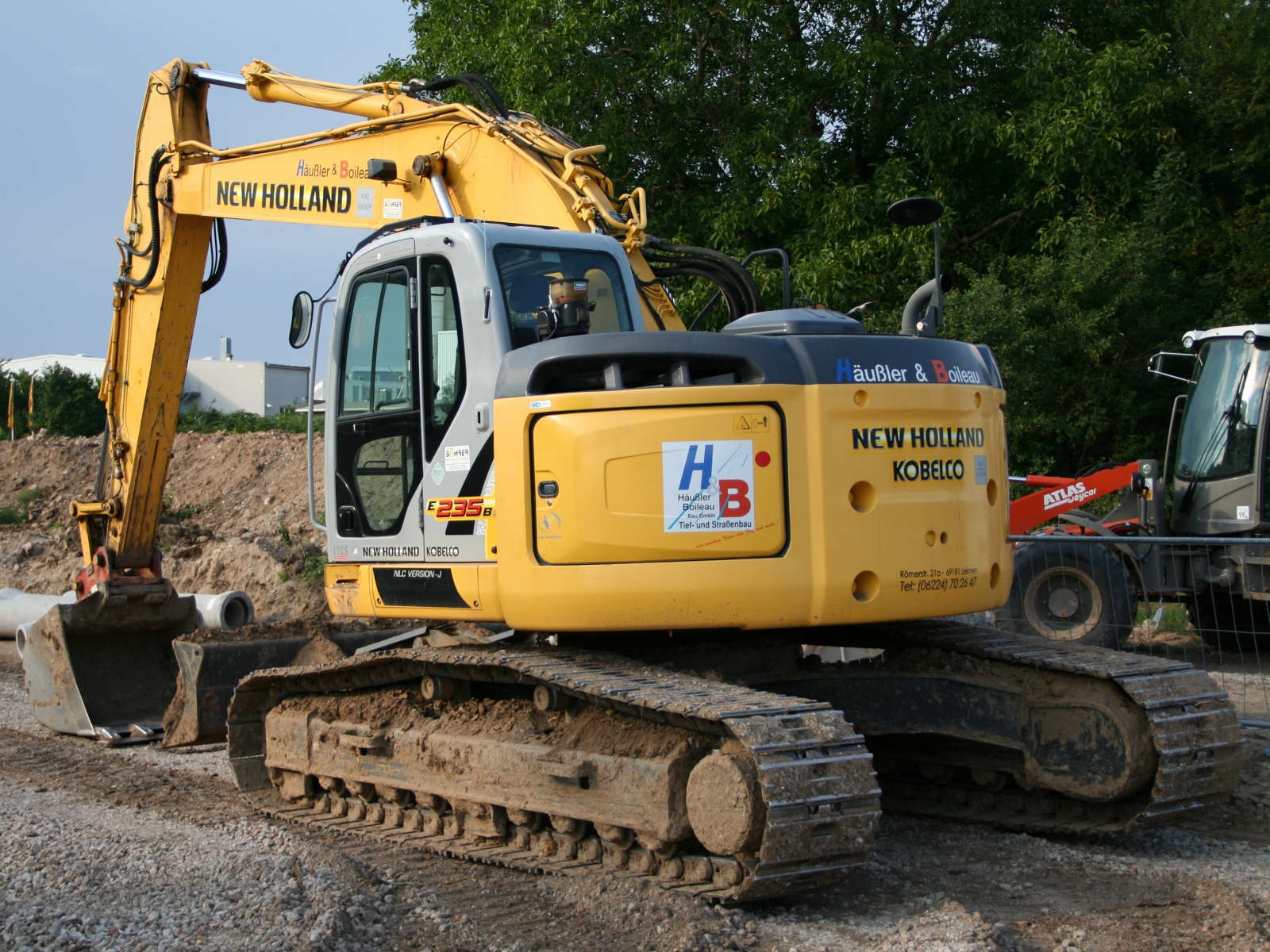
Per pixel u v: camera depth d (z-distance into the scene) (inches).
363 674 246.8
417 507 227.6
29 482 900.0
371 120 300.2
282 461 841.5
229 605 439.2
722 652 223.3
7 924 166.1
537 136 270.2
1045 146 679.7
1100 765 216.1
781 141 713.0
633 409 195.8
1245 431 434.6
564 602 198.1
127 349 359.9
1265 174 805.9
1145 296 671.8
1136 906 187.5
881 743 259.8
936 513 205.9
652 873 193.5
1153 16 856.3
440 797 228.5
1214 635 452.4
